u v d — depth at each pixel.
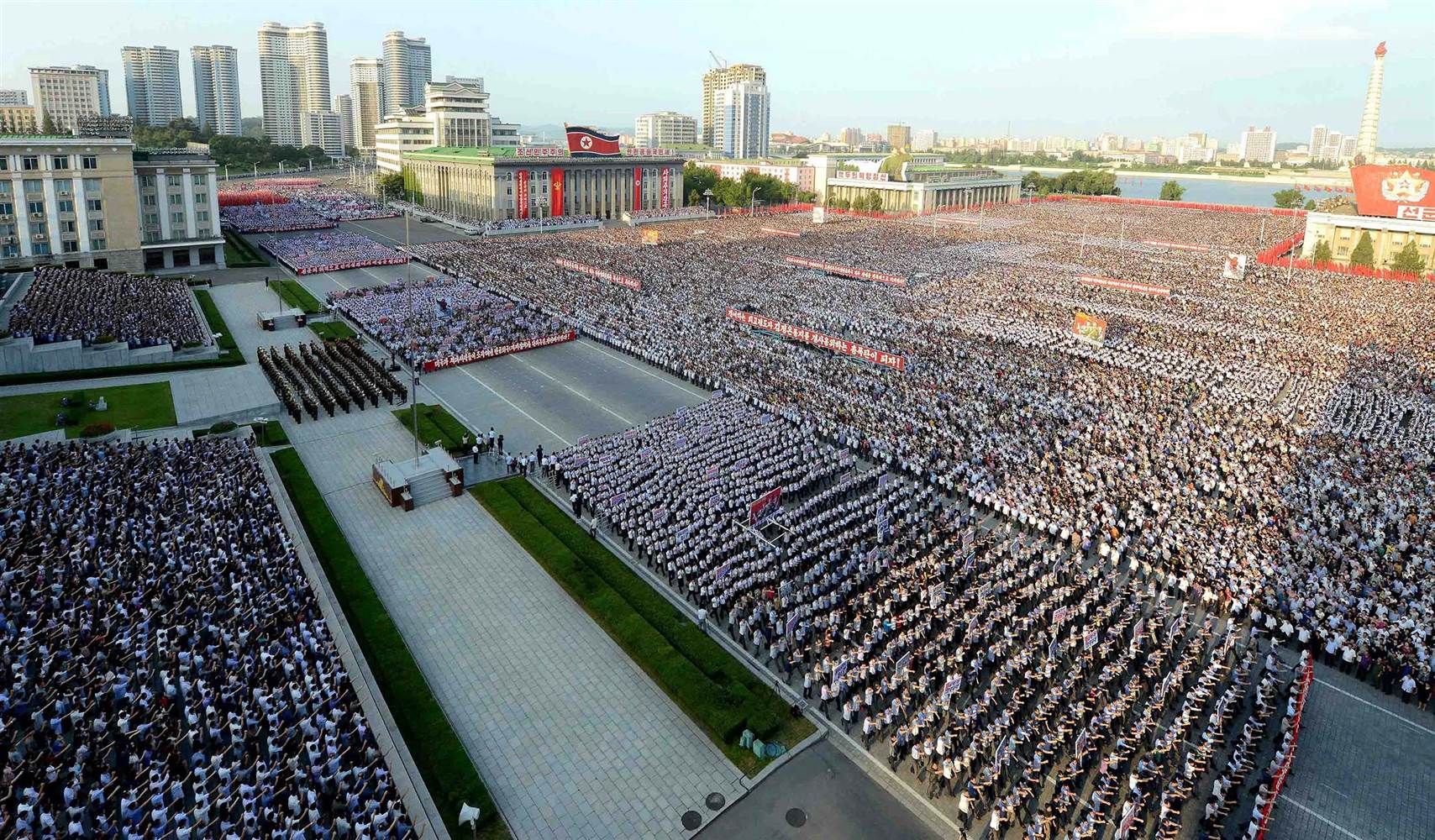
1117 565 60.31
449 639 53.00
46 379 92.00
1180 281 165.25
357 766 40.16
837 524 63.94
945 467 73.88
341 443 81.44
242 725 41.50
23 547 52.75
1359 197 192.88
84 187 146.50
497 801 40.94
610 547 63.94
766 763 43.78
